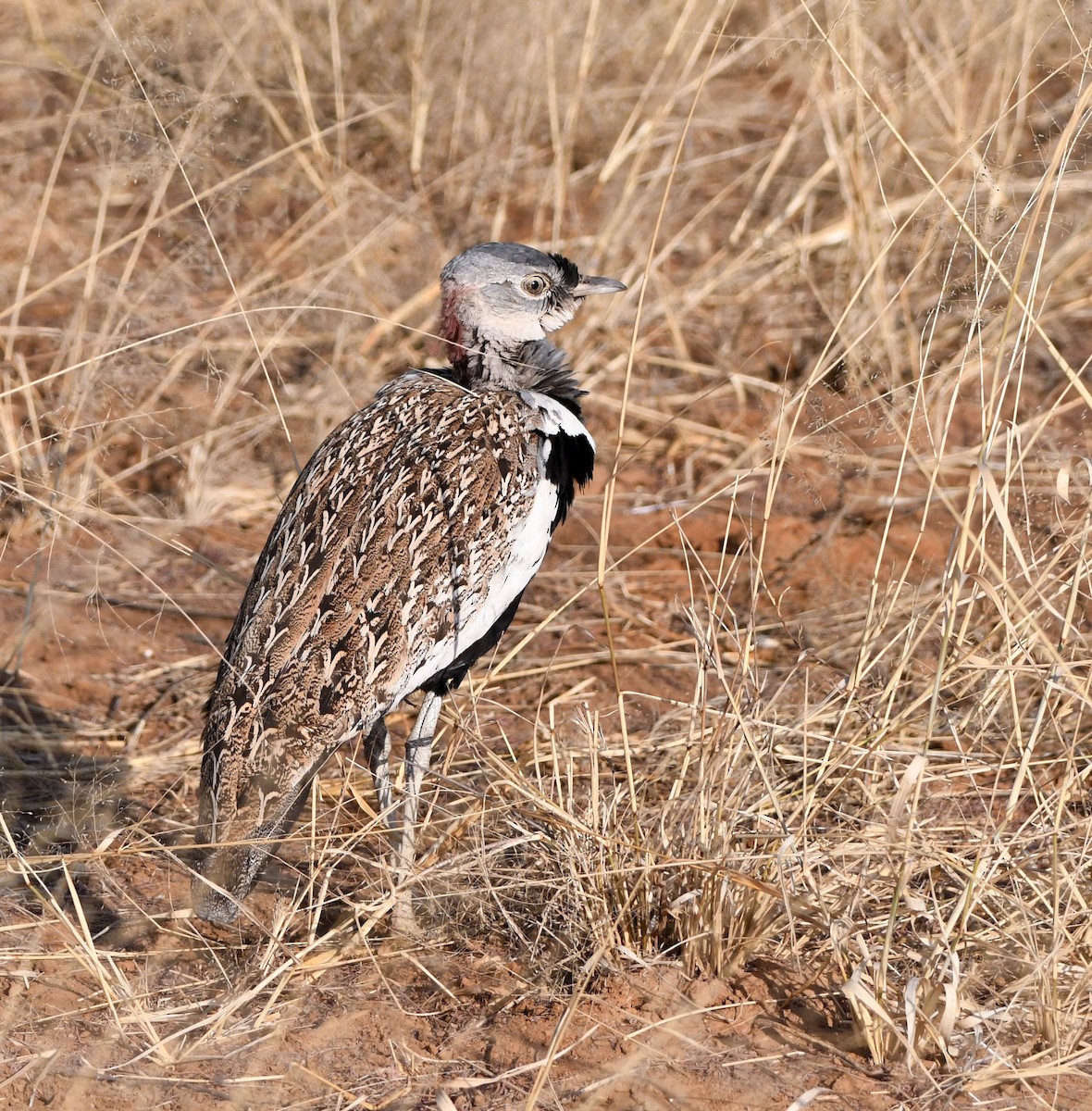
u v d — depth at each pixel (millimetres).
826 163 16672
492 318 9922
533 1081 7543
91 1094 7469
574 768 10289
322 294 15195
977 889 8305
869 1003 7520
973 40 16531
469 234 16875
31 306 15508
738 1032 7895
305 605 8500
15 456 11477
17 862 8828
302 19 18219
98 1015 8102
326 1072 7680
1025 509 10734
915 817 8719
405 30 18391
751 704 9539
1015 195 15047
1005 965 8211
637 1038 7816
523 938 8484
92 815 9945
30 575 12789
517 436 9242
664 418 15305
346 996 8320
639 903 8500
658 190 17250
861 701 9789
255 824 8062
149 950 8695
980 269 11797
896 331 14727
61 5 18828
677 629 12508
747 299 16469
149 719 11281
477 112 17844
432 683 9047
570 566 13398
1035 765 9984
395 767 10484
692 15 18375
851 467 14250
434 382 9758
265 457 14453
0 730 10992
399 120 18094
